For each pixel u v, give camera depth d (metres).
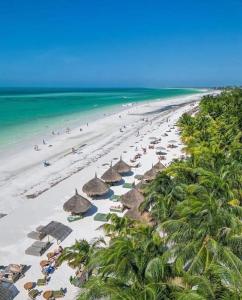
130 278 15.98
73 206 31.47
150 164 49.19
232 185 27.62
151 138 66.62
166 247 19.67
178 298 14.30
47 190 38.28
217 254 17.55
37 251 25.52
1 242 27.20
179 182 27.91
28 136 68.94
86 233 28.72
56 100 179.12
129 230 20.38
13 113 107.50
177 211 22.72
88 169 45.91
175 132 73.69
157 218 25.05
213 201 21.83
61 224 28.94
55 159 51.56
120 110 126.75
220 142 43.78
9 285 22.00
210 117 65.31
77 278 22.17
